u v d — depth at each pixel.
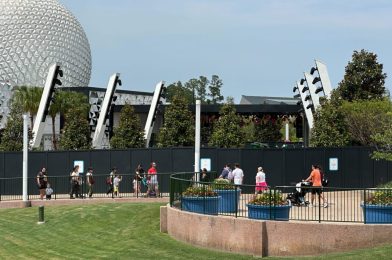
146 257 20.19
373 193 20.25
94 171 41.66
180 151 41.44
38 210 30.75
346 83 58.91
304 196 23.20
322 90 49.66
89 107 64.62
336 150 39.62
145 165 41.75
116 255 20.86
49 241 24.19
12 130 51.09
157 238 22.98
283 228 19.23
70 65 95.50
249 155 38.81
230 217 20.47
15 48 89.38
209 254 19.91
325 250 18.86
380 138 33.97
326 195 26.56
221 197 22.44
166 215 24.25
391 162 40.62
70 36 96.25
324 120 47.22
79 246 22.91
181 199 23.20
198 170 32.22
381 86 58.72
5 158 41.03
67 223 27.81
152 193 36.12
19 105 55.47
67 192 39.91
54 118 63.72
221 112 56.25
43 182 35.84
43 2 94.75
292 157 38.97
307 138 59.38
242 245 19.78
